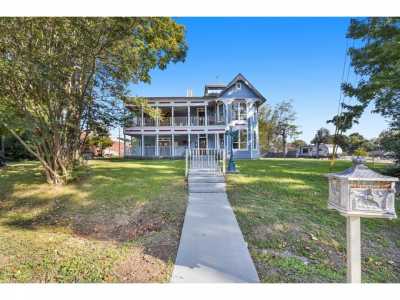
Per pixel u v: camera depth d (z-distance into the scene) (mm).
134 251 3805
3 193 8055
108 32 7324
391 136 9398
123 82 9539
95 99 9664
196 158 12008
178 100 21469
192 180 7836
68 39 7074
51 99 7988
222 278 2928
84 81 8594
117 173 10195
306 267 3312
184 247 3795
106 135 10867
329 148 42312
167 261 3424
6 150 19203
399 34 7480
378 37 8688
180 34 11773
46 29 6855
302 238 4281
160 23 8984
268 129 38312
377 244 4230
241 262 3322
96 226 5453
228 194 6828
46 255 3713
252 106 21094
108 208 6289
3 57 6684
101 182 8594
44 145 8320
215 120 22203
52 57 7102
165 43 10242
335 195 2436
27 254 3760
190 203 6133
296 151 43719
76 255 3697
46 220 6070
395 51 7375
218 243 3938
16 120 7184
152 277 3018
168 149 21828
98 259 3545
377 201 2117
